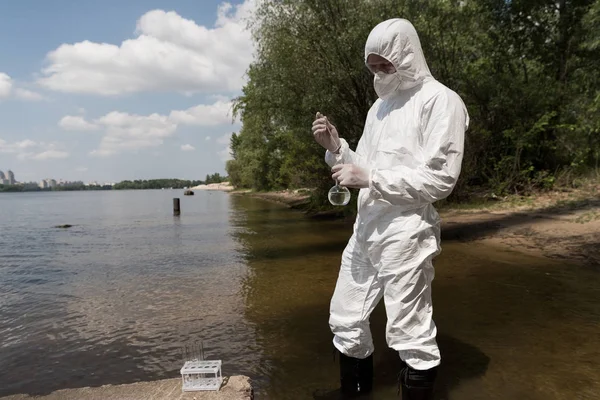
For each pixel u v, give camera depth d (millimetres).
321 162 15844
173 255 10055
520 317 4539
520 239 8680
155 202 46344
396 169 2412
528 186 13969
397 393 3061
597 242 7574
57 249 11781
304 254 9266
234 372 3549
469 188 14953
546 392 3029
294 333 4438
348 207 15945
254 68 14484
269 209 24703
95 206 41156
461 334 4117
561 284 5754
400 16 12172
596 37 13742
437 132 2395
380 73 2551
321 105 12727
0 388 3475
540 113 14328
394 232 2506
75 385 3502
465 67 14648
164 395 2850
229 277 7340
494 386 3125
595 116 13836
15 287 7215
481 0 14180
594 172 14273
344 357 3061
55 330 4887
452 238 9555
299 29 12695
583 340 3906
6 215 28859
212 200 42438
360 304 2848
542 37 15273
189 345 4199
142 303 5910
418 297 2518
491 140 14820
